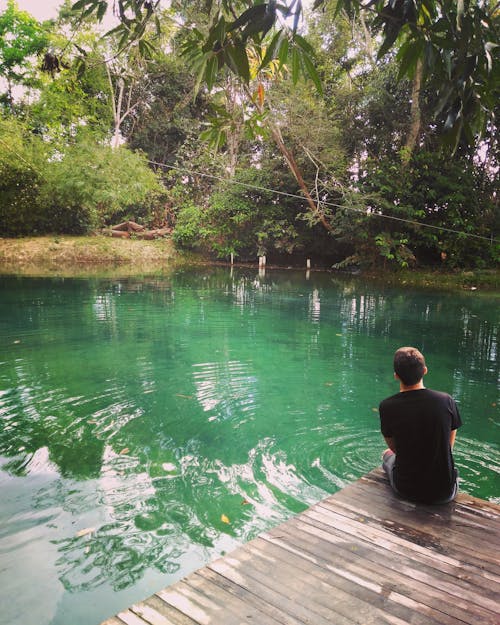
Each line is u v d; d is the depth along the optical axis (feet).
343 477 11.27
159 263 72.18
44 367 19.89
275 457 12.26
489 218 60.03
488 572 7.16
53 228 76.33
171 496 10.34
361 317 32.73
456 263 59.36
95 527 9.16
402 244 60.85
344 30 60.39
